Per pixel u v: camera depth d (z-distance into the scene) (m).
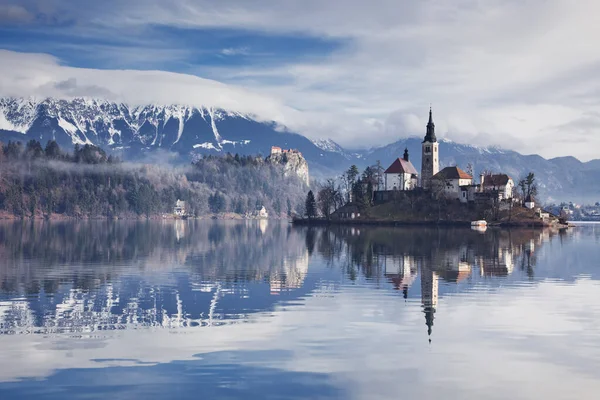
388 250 155.88
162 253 146.12
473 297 78.25
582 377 45.81
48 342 54.22
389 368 47.56
